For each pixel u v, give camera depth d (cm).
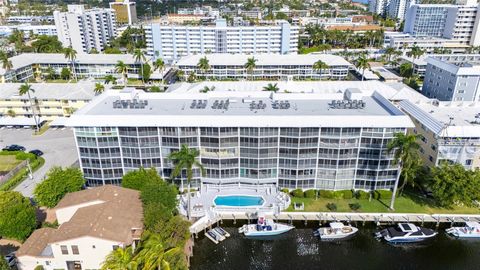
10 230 6675
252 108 9156
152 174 8044
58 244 6053
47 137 12575
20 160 10719
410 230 7575
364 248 7512
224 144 8381
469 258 7250
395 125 7956
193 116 8262
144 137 8312
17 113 13725
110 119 8162
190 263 7069
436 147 8725
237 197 8644
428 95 15662
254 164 8606
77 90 14200
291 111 8888
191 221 7925
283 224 7888
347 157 8388
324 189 8850
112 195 7425
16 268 6288
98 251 6153
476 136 8488
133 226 6562
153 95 10031
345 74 19600
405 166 7800
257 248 7506
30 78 19675
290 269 6956
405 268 6994
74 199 7381
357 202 8562
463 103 10644
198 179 8900
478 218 8081
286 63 19525
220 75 19750
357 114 8606
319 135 8181
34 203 8388
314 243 7631
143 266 5344
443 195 7956
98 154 8438
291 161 8525
